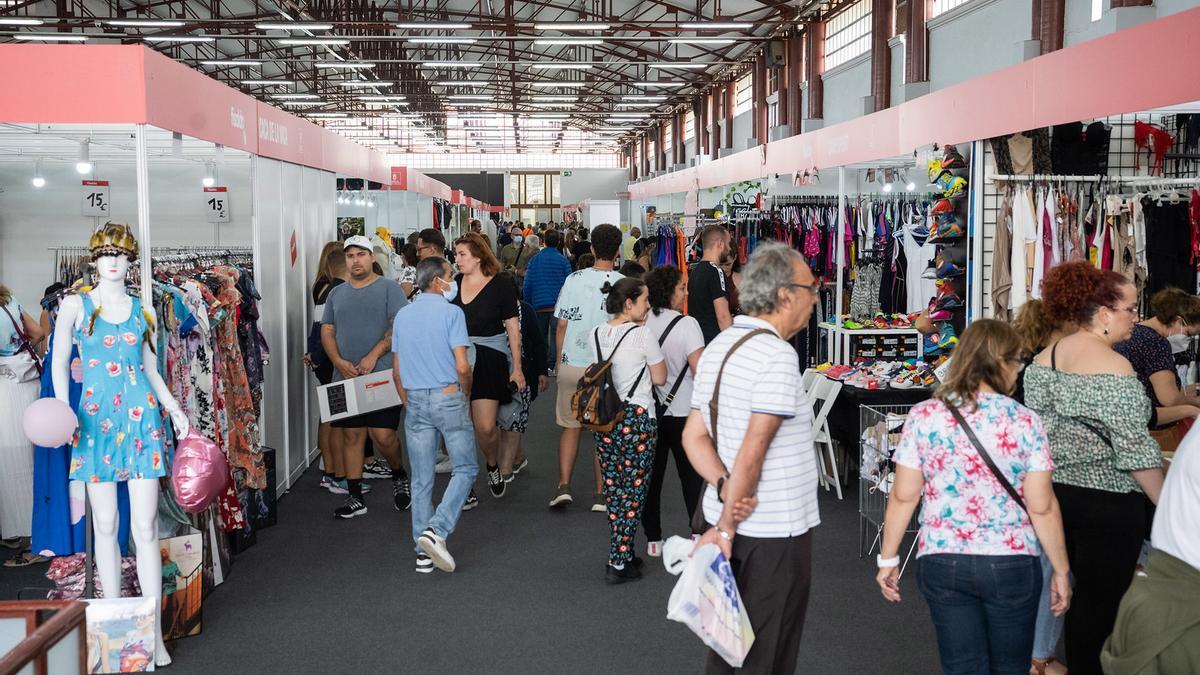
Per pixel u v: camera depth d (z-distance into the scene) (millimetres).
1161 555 2385
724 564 2475
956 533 2572
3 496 4867
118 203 7629
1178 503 2350
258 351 5562
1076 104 4551
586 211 25062
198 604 4066
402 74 28688
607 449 4609
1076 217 5477
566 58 28188
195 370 4676
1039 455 2529
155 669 3721
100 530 3707
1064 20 11031
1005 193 5453
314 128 7418
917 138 6402
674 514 5965
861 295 9023
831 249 9703
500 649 3922
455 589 4633
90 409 3637
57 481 3951
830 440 6277
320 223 7797
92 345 3641
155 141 5504
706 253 5867
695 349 4844
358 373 5914
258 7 20672
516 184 47531
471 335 5945
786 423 2586
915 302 8922
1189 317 3979
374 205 14617
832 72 18906
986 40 12859
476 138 44406
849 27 18172
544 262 9625
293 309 6848
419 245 6980
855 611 4297
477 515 5934
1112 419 2959
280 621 4230
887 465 4828
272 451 5703
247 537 5258
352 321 5953
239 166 7578
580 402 4523
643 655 3859
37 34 16375
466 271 5867
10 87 4082
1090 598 3139
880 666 3734
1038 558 2602
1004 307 5477
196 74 4770
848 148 7883
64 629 2098
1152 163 5891
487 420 6012
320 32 19594
